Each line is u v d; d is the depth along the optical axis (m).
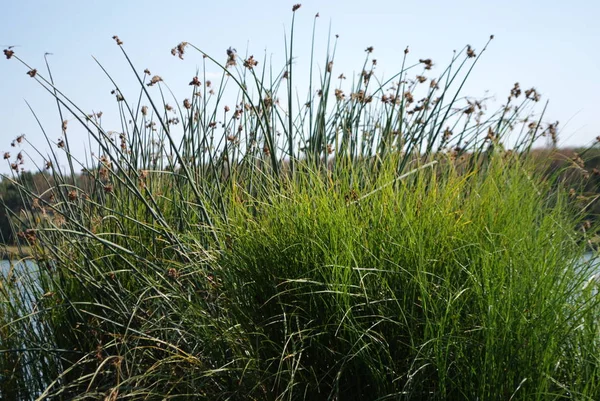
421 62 4.30
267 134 3.89
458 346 2.50
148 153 4.30
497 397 2.41
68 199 3.88
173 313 3.12
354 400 2.68
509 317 2.47
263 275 2.92
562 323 2.51
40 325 3.59
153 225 3.47
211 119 4.32
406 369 2.58
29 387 3.48
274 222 3.10
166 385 2.89
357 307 2.72
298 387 2.71
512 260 2.61
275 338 2.85
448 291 2.61
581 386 2.51
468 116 4.41
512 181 3.19
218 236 3.23
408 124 4.39
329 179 3.36
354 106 4.36
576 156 3.55
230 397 2.72
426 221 2.88
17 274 3.72
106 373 3.20
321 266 2.74
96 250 3.72
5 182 4.43
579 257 2.86
